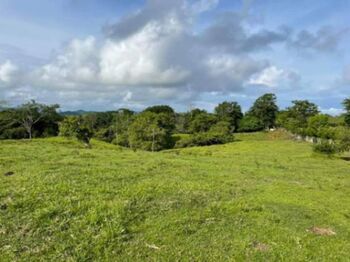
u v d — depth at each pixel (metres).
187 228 10.45
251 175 23.22
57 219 10.02
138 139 87.44
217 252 9.12
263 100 148.25
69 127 66.12
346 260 9.43
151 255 8.67
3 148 27.30
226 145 88.81
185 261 8.50
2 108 99.62
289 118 124.00
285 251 9.53
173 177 18.28
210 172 22.17
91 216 10.23
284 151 68.56
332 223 12.77
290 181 22.64
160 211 11.68
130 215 10.85
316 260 9.24
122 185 14.56
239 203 13.60
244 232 10.66
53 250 8.44
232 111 146.00
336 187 22.03
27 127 101.31
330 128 82.31
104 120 132.88
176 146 99.06
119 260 8.32
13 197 11.62
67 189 12.89
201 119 121.00
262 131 139.88
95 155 26.47
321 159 50.59
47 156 23.39
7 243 8.58
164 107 143.75
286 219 12.48
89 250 8.56
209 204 13.05
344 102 85.62
